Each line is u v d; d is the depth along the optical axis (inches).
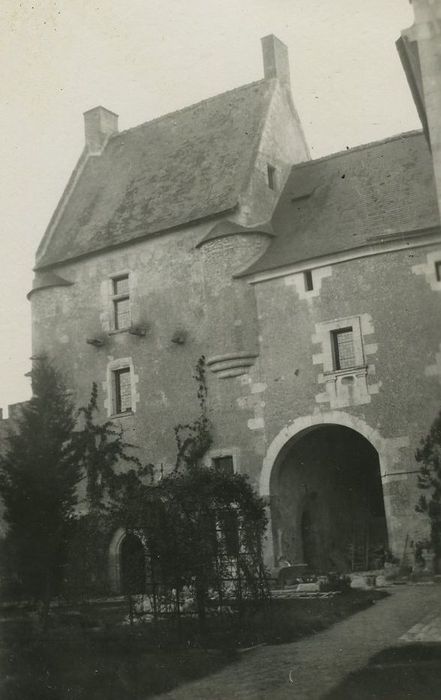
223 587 606.5
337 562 1074.1
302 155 1266.0
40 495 827.4
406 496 909.2
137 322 1143.6
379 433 936.9
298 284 1013.2
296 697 396.8
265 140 1173.7
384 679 404.8
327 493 1117.7
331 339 986.1
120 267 1179.9
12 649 526.3
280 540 984.9
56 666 484.7
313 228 1057.5
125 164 1309.1
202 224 1118.4
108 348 1163.9
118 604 800.3
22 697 440.1
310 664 459.2
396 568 877.8
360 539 1119.0
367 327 964.0
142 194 1232.2
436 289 933.8
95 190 1307.8
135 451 1104.8
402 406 930.1
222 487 613.9
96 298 1192.2
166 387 1100.5
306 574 941.2
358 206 1048.8
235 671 467.5
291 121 1256.2
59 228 1288.1
